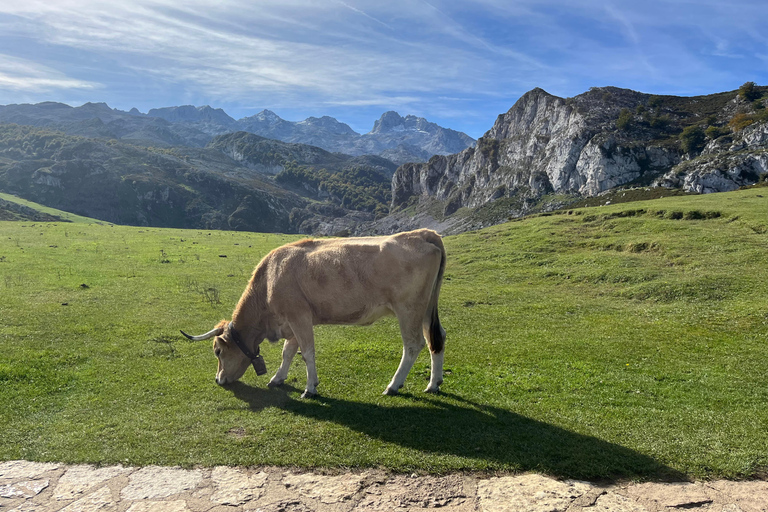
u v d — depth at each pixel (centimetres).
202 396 787
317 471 550
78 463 566
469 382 866
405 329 785
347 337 1182
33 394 779
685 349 1032
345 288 774
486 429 652
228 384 845
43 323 1177
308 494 502
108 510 473
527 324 1309
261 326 841
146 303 1456
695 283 1525
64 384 830
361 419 688
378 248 780
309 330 791
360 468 555
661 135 14950
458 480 529
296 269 793
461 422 677
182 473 544
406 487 516
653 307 1413
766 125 11125
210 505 482
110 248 2597
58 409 730
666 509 473
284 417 696
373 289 773
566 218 3020
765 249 1827
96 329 1158
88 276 1822
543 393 804
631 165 14038
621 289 1652
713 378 852
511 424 671
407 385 850
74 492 505
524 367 947
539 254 2316
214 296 1568
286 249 827
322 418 691
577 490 507
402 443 612
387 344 1111
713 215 2506
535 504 481
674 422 669
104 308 1364
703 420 674
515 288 1808
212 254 2580
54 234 3081
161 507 478
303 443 611
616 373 898
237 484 521
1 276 1730
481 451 589
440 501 489
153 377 872
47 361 924
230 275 2006
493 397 789
